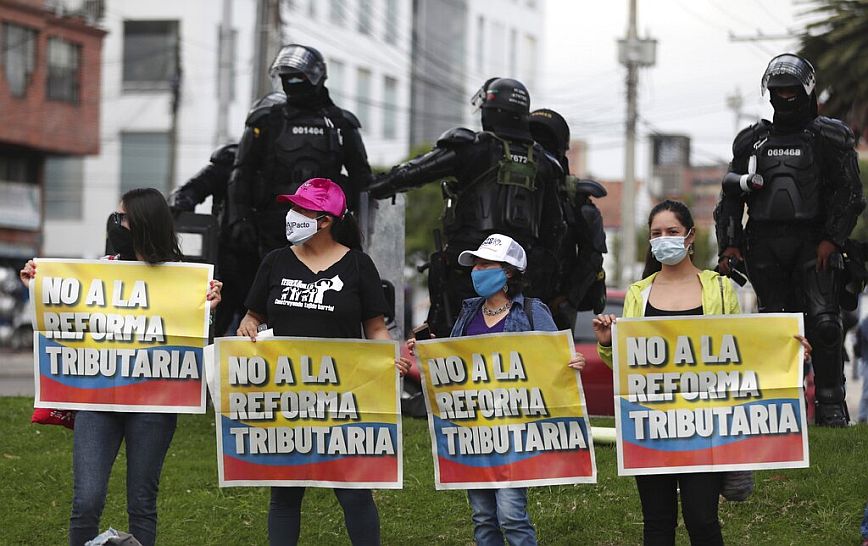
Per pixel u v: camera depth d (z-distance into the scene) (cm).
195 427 1063
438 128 6175
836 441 916
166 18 4916
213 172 1188
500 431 655
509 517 648
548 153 968
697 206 8381
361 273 666
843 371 1024
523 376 654
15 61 3931
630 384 636
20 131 3953
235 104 4969
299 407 664
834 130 937
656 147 8981
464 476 660
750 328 632
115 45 4931
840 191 937
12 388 1970
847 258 976
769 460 629
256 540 793
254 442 666
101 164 4988
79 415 667
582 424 650
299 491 675
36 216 4112
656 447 632
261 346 663
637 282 659
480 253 656
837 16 2014
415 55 6034
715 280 643
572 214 999
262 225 1034
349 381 663
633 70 3544
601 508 802
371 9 5666
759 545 738
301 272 664
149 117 4941
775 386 630
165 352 671
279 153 1019
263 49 2439
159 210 675
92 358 670
